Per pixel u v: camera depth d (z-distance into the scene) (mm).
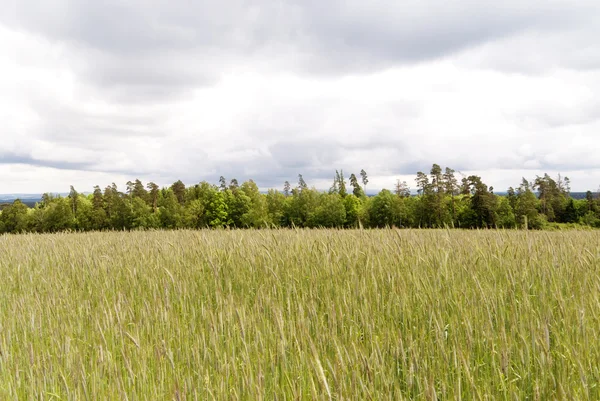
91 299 4379
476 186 58688
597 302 2986
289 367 2676
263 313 3457
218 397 2223
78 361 2631
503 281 3998
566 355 2479
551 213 71938
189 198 93875
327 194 67312
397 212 63812
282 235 8125
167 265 5609
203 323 3438
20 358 3035
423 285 3738
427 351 2584
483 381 2357
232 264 5211
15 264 6543
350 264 4562
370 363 2334
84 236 11992
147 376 2680
